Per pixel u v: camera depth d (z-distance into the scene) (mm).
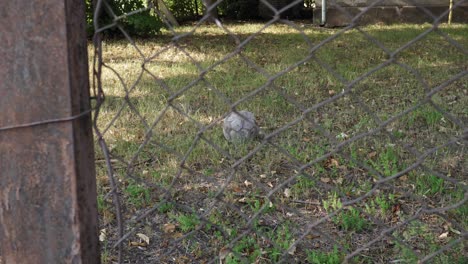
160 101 6465
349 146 5047
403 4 13516
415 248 3445
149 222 3818
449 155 4910
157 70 8180
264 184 4371
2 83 1500
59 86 1496
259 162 4770
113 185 1776
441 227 3686
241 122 5125
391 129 5555
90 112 1580
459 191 4117
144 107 6219
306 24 14008
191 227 3707
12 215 1596
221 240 3553
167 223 3807
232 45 10625
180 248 3506
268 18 15391
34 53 1479
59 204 1577
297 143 5207
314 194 4207
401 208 3947
